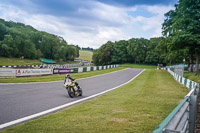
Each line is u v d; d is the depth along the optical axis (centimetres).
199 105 980
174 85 1834
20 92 1109
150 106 795
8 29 11000
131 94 1155
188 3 2919
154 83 2008
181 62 6475
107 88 1560
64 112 665
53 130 472
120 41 11744
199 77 2325
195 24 2866
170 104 859
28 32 13400
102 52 11356
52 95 1082
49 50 13688
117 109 723
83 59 19288
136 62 11562
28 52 11256
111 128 497
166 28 3706
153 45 10494
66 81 1088
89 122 544
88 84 1817
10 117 598
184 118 347
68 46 15488
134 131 481
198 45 3014
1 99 869
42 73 2636
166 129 204
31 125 508
